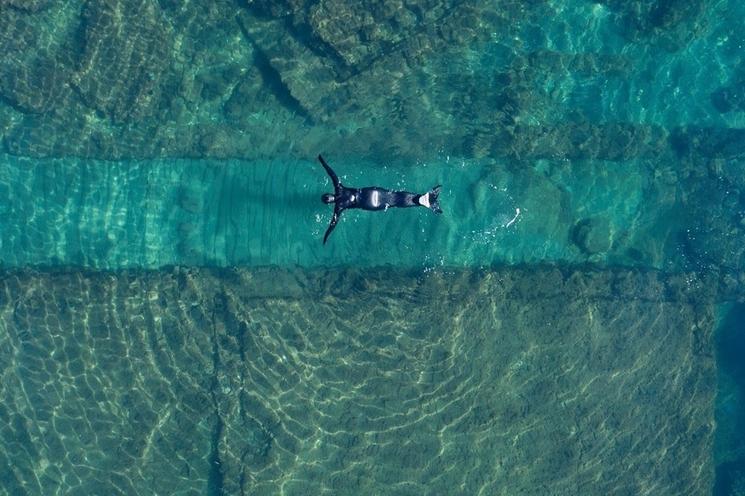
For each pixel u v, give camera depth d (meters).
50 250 10.67
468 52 10.12
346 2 9.23
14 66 9.78
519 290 10.25
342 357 9.80
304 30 9.55
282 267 10.50
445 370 9.81
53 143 10.38
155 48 9.83
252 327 9.88
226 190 10.70
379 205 6.19
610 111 10.84
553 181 10.90
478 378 9.82
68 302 10.03
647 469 9.70
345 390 9.67
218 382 9.70
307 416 9.55
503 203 10.62
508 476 9.49
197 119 10.34
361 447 9.45
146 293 10.16
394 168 10.53
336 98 9.96
